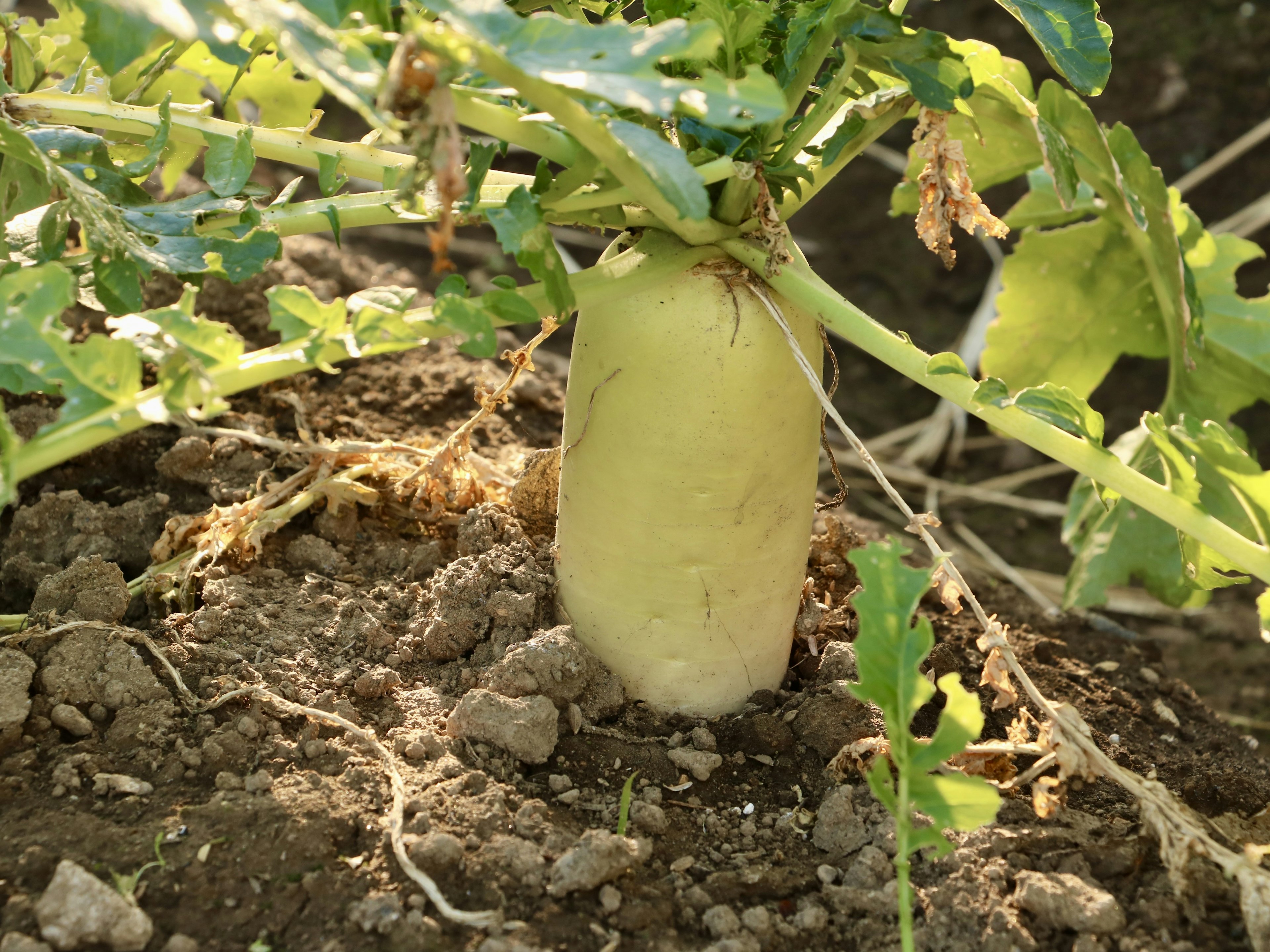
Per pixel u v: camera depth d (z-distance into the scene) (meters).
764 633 1.28
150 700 1.17
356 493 1.51
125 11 0.76
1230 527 1.65
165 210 1.09
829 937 1.04
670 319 1.10
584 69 0.79
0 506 0.86
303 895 0.99
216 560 1.42
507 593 1.30
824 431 1.26
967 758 1.16
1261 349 1.71
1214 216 3.26
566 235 3.25
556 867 1.02
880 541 2.04
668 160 0.86
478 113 0.93
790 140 1.07
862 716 1.25
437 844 1.02
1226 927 1.04
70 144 1.12
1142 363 3.07
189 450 1.58
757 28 1.00
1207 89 3.51
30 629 1.20
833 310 1.08
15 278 0.83
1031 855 1.10
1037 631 1.73
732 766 1.25
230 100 1.41
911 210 1.75
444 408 1.94
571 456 1.24
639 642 1.25
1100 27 1.14
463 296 0.96
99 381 0.86
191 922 0.97
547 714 1.18
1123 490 1.06
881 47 1.02
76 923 0.92
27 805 1.05
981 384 1.05
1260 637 2.39
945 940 1.02
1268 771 1.43
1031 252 1.79
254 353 0.93
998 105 1.35
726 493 1.16
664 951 0.99
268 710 1.18
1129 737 1.47
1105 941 1.01
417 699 1.24
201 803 1.07
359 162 1.17
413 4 0.92
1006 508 2.77
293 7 0.81
